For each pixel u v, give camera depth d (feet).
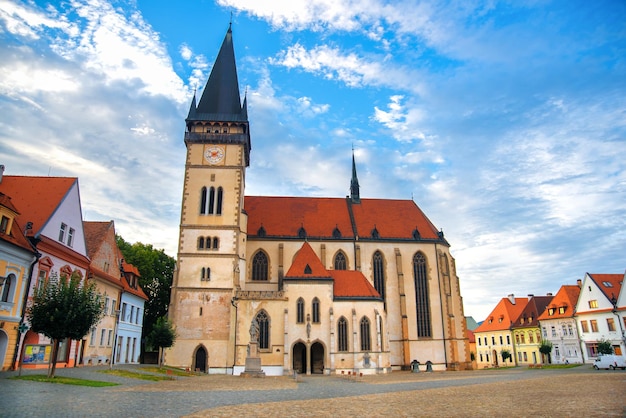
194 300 233.14
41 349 139.95
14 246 127.75
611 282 293.64
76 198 168.35
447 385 139.33
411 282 282.77
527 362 361.10
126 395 89.66
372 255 283.18
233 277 237.45
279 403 84.17
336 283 248.93
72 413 61.82
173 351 224.74
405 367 264.11
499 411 71.26
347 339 235.81
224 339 227.61
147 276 300.40
